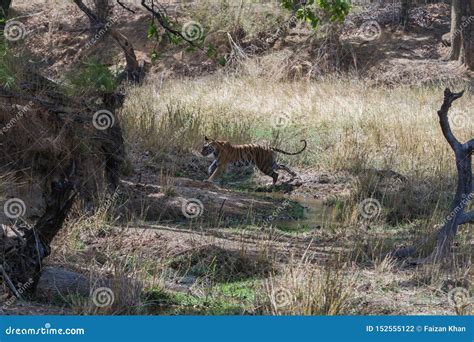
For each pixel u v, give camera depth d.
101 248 11.96
